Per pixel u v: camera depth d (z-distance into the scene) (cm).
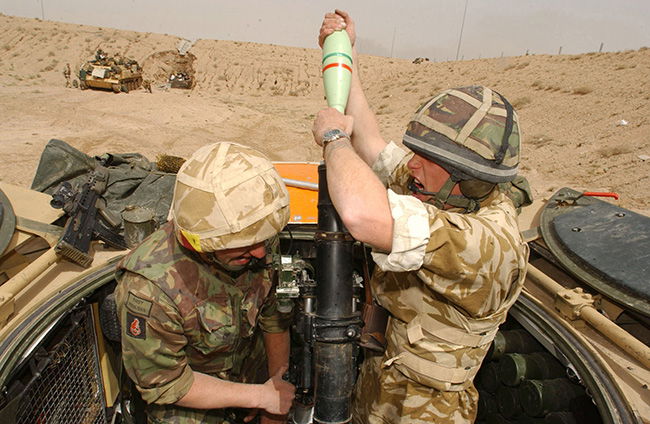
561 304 179
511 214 150
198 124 1722
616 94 1828
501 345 194
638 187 1038
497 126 138
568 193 250
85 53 4284
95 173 239
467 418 161
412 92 3042
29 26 4666
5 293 167
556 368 184
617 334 157
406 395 160
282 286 149
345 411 138
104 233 222
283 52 5062
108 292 209
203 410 175
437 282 131
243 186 133
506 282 133
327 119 148
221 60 4625
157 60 4512
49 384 175
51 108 1742
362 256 222
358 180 125
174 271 147
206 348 158
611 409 136
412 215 121
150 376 149
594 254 194
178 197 137
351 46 179
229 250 138
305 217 253
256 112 2094
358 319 139
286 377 179
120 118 1678
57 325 170
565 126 1653
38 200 238
